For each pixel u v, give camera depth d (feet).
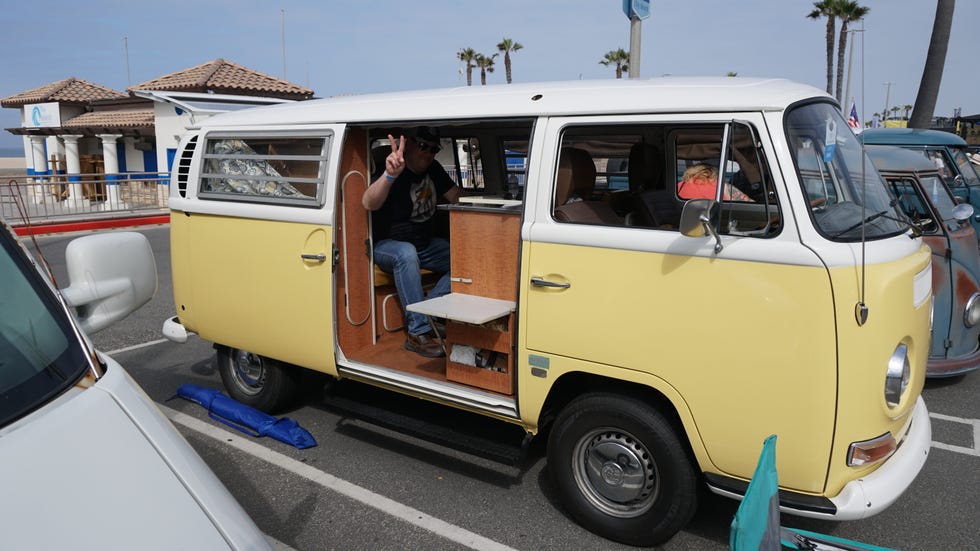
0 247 6.51
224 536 4.97
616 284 10.68
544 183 11.45
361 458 14.85
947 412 17.60
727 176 10.20
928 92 43.50
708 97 10.27
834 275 9.14
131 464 5.09
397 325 16.57
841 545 9.30
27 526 4.34
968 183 29.12
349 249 14.66
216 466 14.52
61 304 6.34
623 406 11.00
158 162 64.90
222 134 15.92
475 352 12.71
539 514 12.63
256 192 15.29
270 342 15.42
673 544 11.64
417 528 12.20
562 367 11.33
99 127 69.31
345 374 14.57
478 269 12.88
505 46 132.77
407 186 15.76
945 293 18.26
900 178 18.76
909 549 11.59
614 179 14.64
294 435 15.47
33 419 5.14
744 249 9.66
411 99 13.60
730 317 9.78
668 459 10.71
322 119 14.34
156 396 18.38
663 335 10.32
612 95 11.16
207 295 16.39
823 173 10.27
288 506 12.95
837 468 9.44
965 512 12.75
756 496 7.34
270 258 15.02
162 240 48.37
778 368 9.50
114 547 4.48
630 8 23.95
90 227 52.95
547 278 11.36
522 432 15.56
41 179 52.60
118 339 23.79
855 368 9.19
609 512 11.59
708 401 10.06
